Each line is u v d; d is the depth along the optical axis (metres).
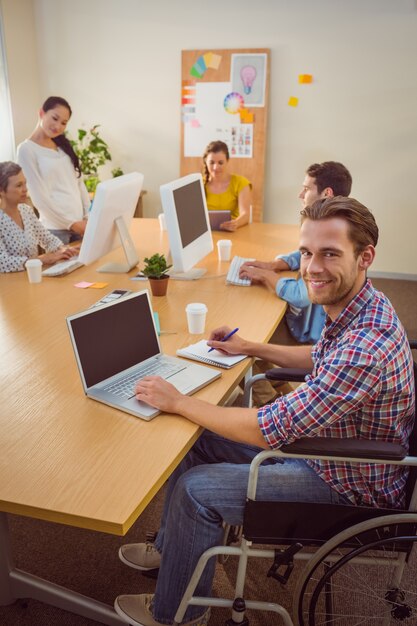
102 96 5.38
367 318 1.34
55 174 3.60
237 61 4.96
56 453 1.34
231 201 3.97
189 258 2.58
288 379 1.77
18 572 1.76
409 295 4.72
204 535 1.44
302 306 2.41
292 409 1.30
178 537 1.45
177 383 1.66
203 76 5.07
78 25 5.23
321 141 5.02
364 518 1.38
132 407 1.52
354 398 1.27
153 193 5.54
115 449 1.36
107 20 5.16
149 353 1.80
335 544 1.28
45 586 1.73
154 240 3.36
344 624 1.70
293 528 1.39
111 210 2.58
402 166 4.92
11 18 4.96
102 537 2.05
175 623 1.49
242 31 4.92
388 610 1.50
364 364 1.26
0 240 2.85
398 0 4.55
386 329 1.31
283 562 1.39
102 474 1.27
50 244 3.13
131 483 1.24
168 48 5.11
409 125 4.81
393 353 1.29
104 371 1.65
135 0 5.05
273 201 5.27
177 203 2.47
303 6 4.74
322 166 2.66
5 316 2.21
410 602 1.76
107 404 1.56
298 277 2.65
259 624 1.72
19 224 2.99
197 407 1.48
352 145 4.96
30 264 2.60
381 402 1.32
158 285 2.42
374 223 1.36
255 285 2.62
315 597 1.34
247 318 2.20
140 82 5.26
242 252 3.12
